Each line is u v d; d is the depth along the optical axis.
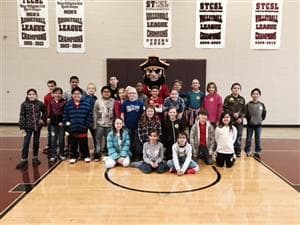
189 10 9.20
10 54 9.38
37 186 4.51
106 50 9.38
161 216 3.55
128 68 9.36
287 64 9.39
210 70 9.40
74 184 4.59
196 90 6.50
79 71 9.45
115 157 5.51
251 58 9.37
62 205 3.85
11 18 9.26
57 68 9.43
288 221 3.45
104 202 3.94
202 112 5.61
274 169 5.38
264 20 9.22
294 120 9.60
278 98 9.52
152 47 9.34
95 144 6.02
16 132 8.55
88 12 9.25
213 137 5.66
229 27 9.26
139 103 5.81
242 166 5.54
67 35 9.30
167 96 6.61
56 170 5.26
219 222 3.41
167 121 5.56
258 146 6.24
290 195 4.22
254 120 6.17
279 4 9.18
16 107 9.57
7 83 9.50
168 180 4.78
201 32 9.27
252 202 3.97
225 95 9.48
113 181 4.73
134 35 9.32
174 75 9.35
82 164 5.61
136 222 3.40
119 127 5.50
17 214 3.60
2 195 4.17
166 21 9.24
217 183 4.66
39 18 9.25
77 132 5.71
